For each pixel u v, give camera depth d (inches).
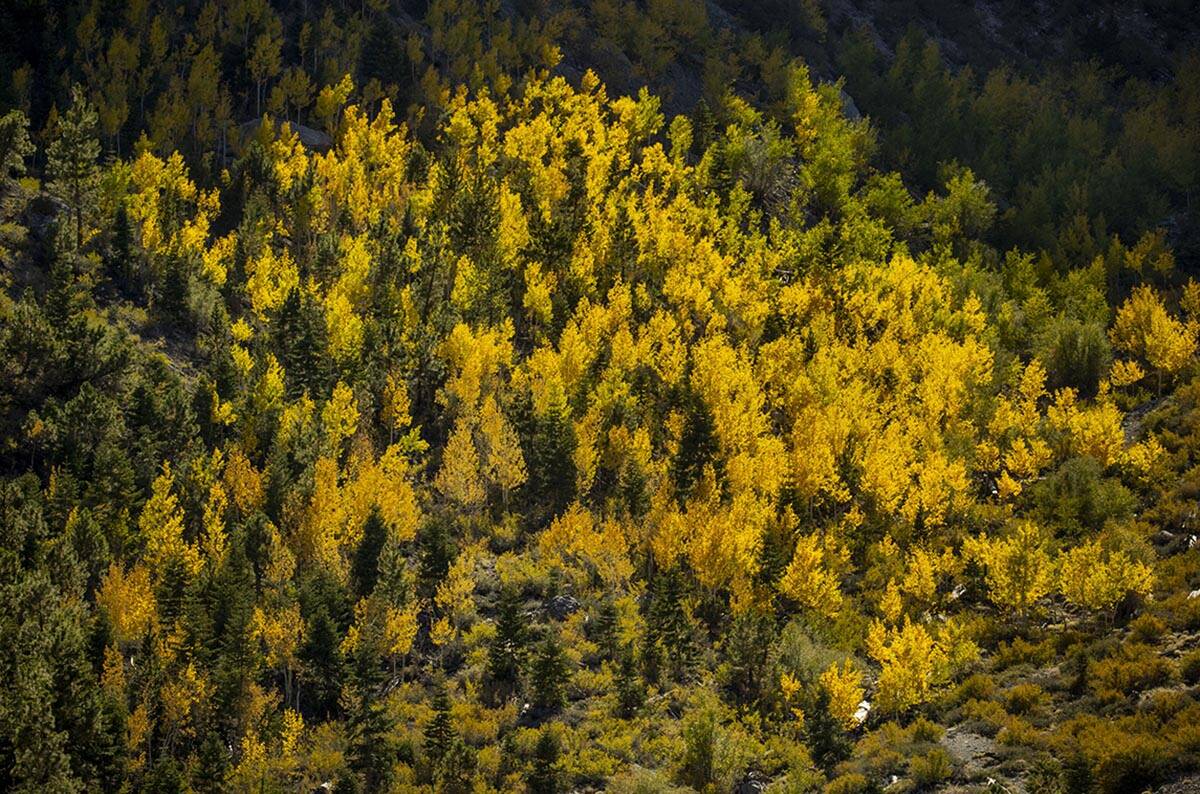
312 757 2139.5
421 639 2522.1
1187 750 1748.3
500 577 2721.5
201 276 3538.4
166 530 2406.5
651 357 3619.6
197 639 2241.6
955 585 2709.2
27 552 2305.6
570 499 3053.6
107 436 2632.9
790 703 2304.4
